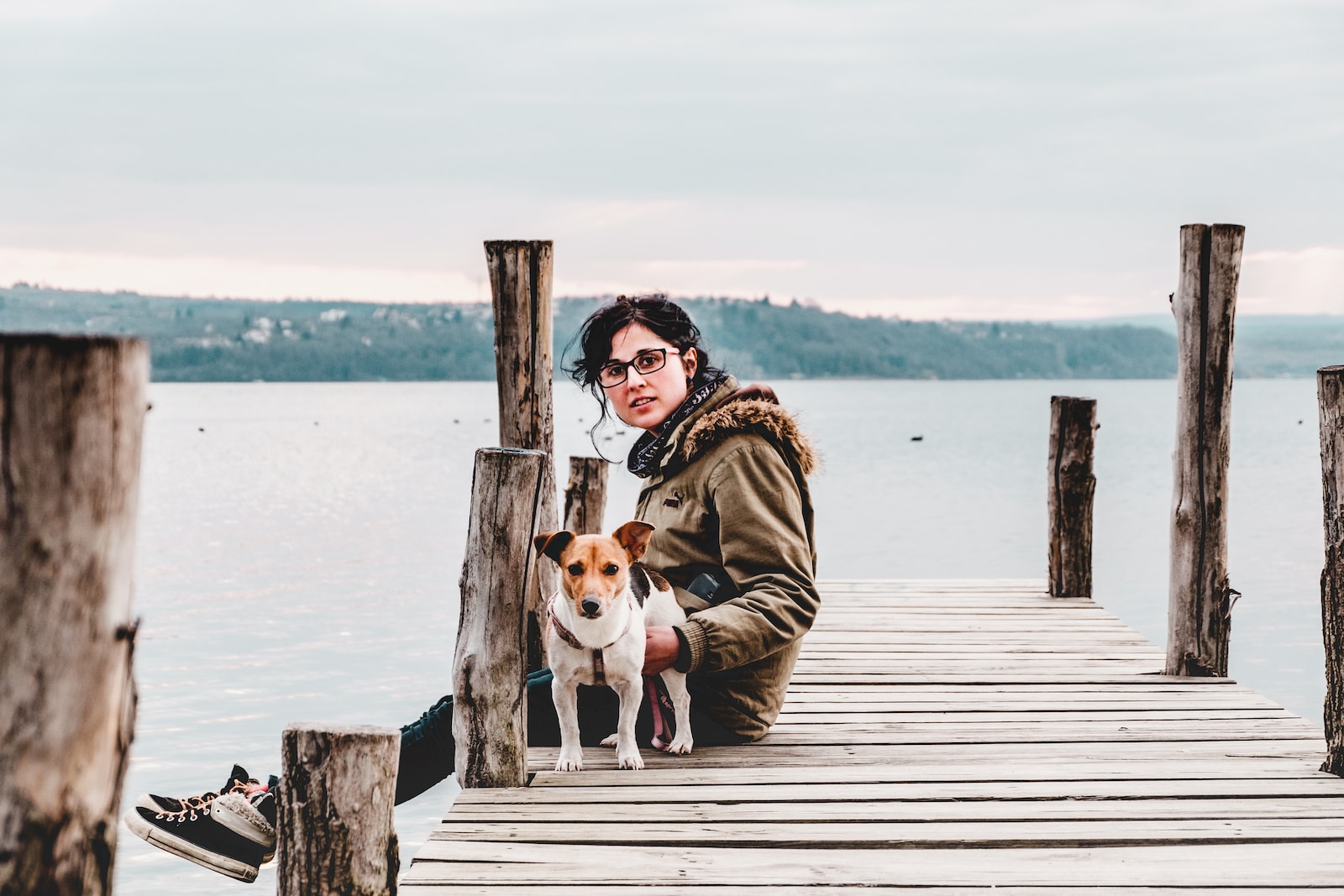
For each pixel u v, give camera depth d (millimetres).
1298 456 42406
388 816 2668
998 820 3559
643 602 3887
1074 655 6227
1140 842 3395
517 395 5340
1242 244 5574
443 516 24859
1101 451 46062
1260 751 4348
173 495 29281
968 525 22391
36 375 1724
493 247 5262
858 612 7566
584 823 3498
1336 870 3188
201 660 10820
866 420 83500
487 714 3758
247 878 3459
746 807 3645
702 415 4062
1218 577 5656
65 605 1774
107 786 1864
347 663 10734
